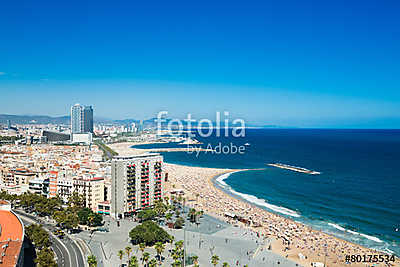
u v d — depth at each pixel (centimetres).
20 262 14100
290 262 18238
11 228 17212
